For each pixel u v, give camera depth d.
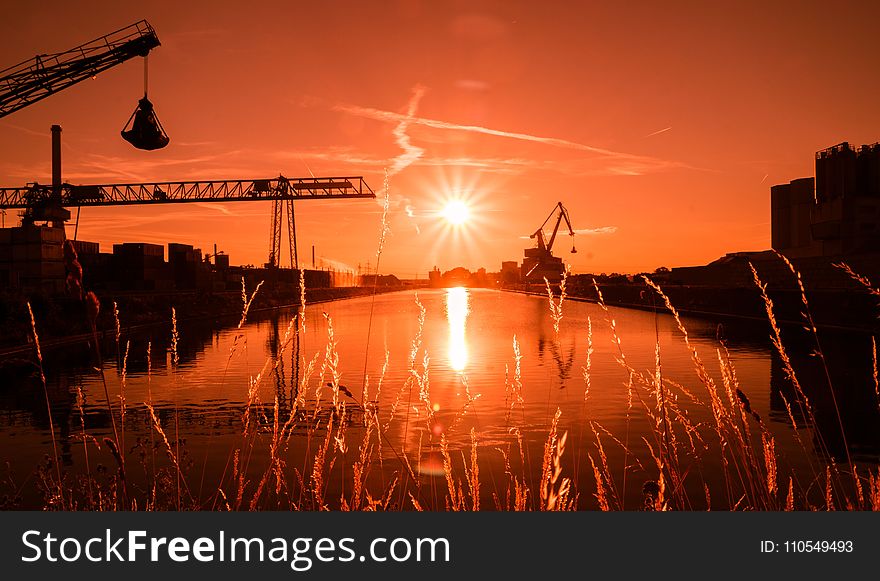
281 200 61.31
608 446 9.43
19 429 11.97
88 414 13.33
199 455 9.03
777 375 16.92
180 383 17.50
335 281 136.12
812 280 42.06
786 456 8.12
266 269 92.25
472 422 11.31
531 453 9.02
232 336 34.06
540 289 137.00
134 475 7.88
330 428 2.81
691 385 15.01
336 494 6.73
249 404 3.20
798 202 61.56
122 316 41.38
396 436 10.14
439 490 6.98
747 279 53.94
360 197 61.12
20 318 30.06
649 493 2.68
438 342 29.12
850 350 22.47
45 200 56.78
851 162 51.44
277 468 3.01
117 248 62.31
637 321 43.94
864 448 8.66
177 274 70.94
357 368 19.03
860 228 51.22
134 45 36.59
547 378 17.39
